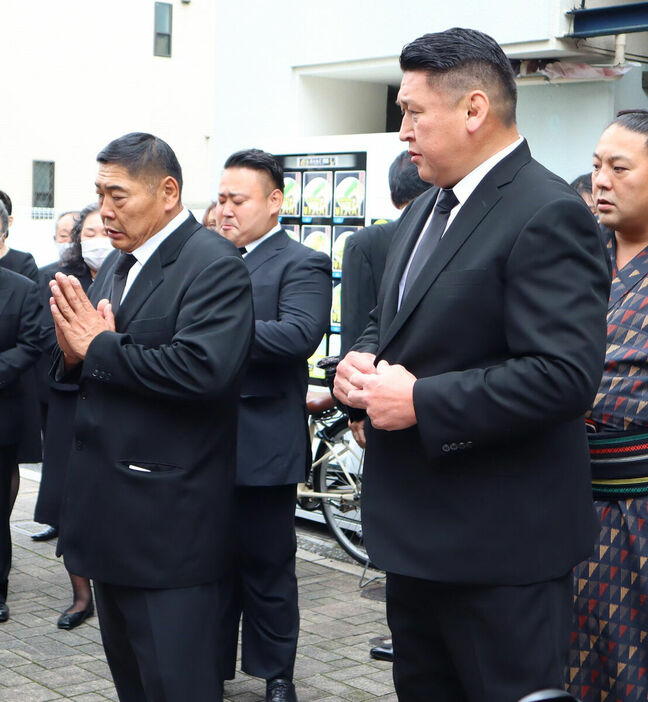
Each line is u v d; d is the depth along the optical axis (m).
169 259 2.77
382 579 5.43
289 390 3.79
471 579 2.11
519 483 2.11
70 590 5.22
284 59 7.75
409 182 3.77
